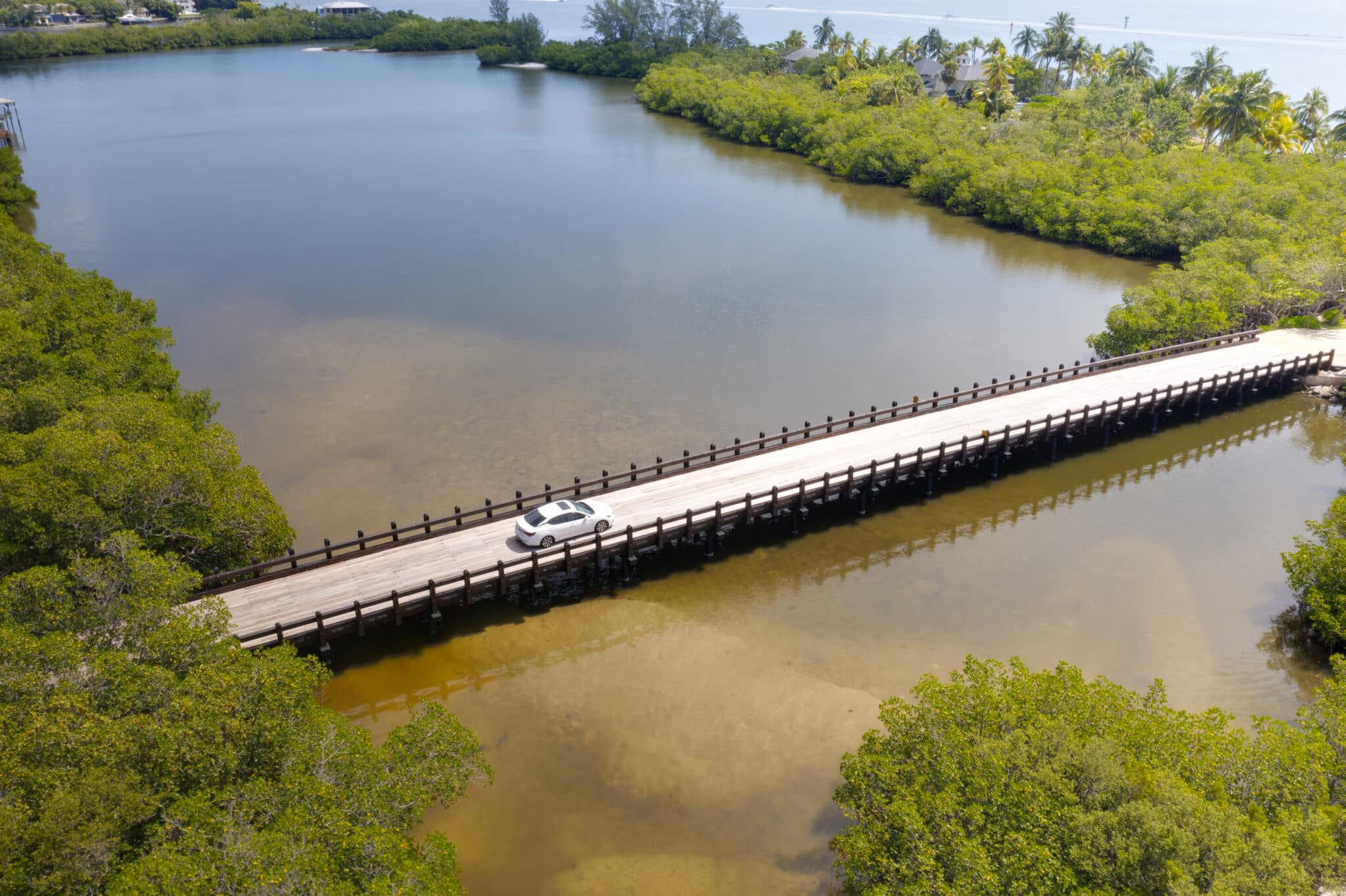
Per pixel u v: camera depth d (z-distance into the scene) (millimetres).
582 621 29422
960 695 19594
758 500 33438
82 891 14195
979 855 15656
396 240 74500
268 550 29875
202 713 16922
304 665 20094
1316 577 28812
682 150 116500
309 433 42094
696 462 38562
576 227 80250
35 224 76688
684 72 145000
